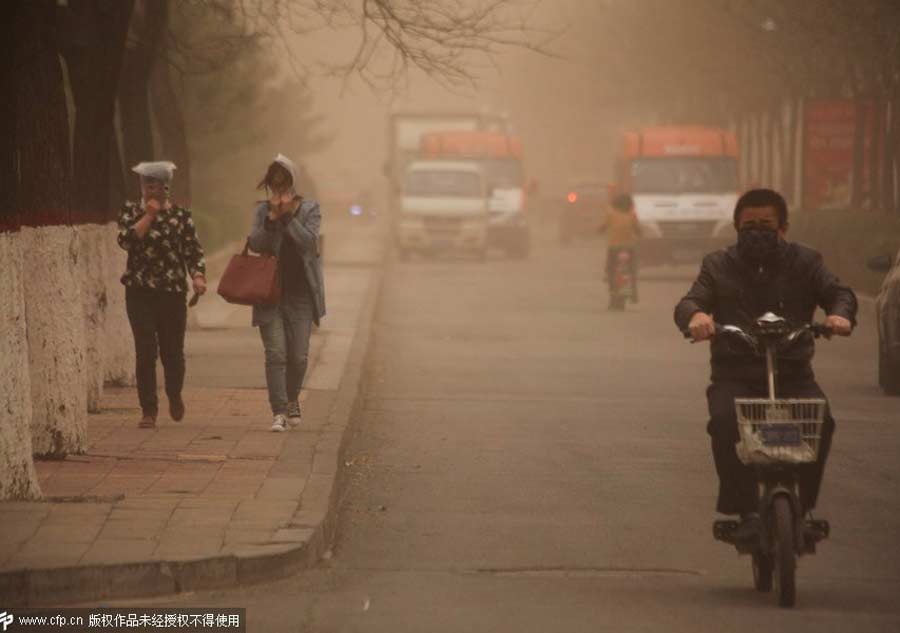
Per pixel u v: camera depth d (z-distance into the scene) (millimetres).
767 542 24859
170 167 40531
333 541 29922
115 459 35750
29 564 24250
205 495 30906
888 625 23359
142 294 40719
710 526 31781
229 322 77875
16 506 29312
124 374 50750
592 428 46531
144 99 58281
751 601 25078
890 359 55656
